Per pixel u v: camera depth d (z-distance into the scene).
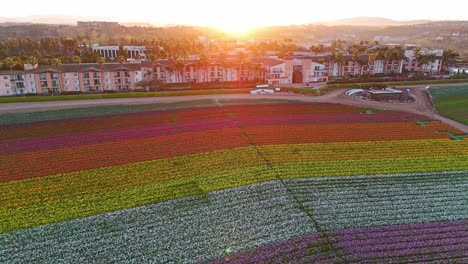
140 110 90.56
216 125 78.38
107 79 113.69
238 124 79.31
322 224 42.28
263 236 40.03
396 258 36.28
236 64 130.50
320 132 74.31
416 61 157.38
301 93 113.56
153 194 48.62
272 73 130.25
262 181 52.56
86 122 79.75
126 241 39.00
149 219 42.91
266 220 42.97
